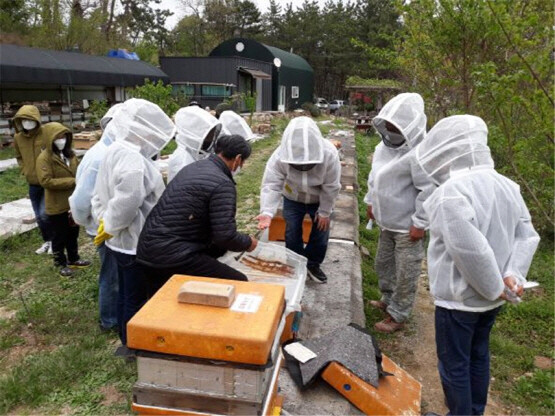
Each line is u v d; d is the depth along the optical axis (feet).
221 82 79.36
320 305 13.51
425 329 13.79
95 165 12.22
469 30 16.17
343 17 160.15
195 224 9.41
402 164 11.52
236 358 6.22
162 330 6.35
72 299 14.85
